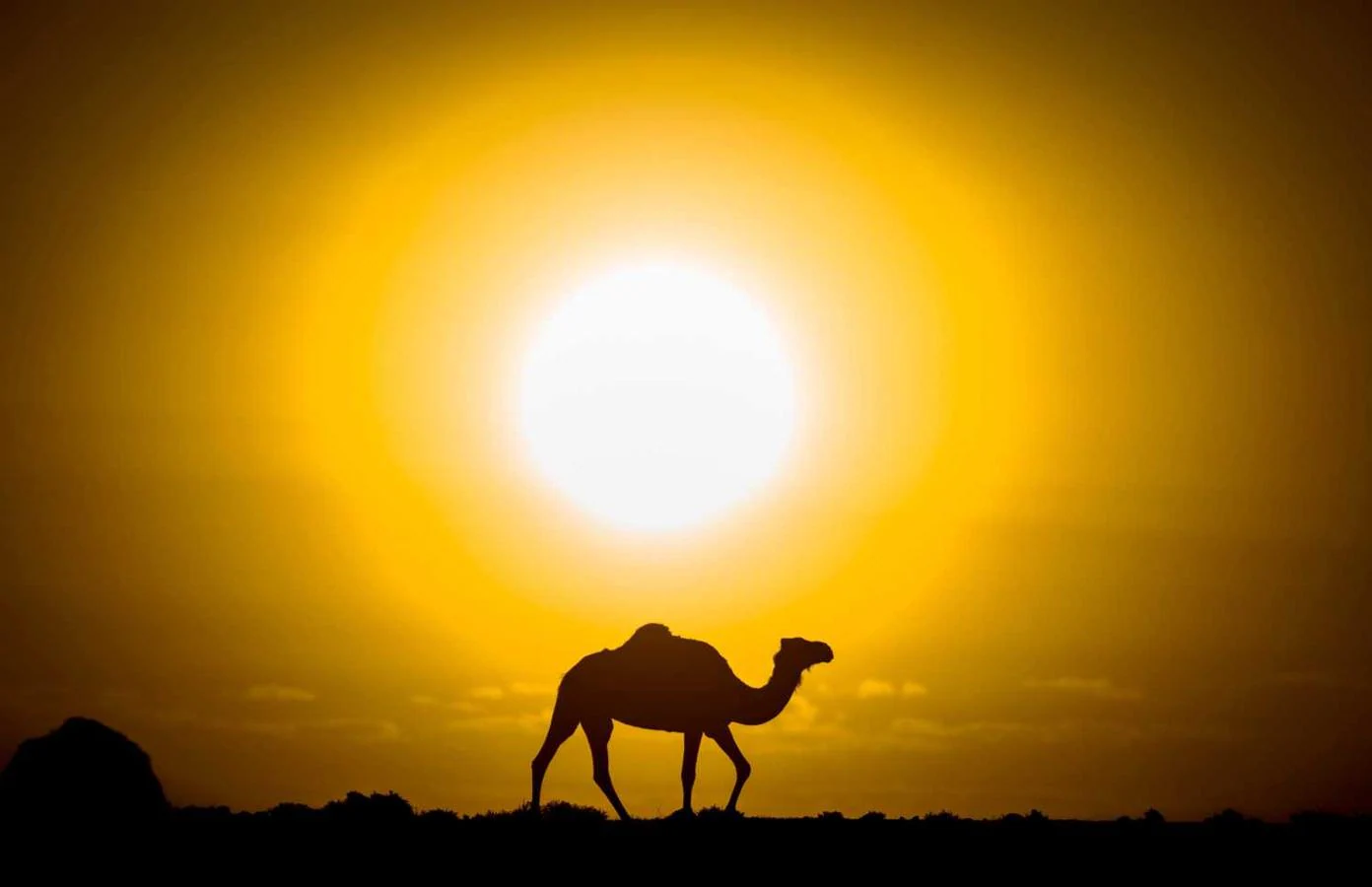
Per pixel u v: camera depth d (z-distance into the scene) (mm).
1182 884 95500
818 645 114375
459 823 102188
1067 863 98000
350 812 103188
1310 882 96000
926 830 102750
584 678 111938
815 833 101688
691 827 102250
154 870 93812
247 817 102000
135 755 100188
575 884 93938
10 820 95250
